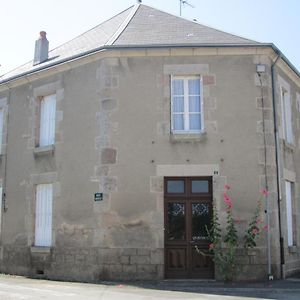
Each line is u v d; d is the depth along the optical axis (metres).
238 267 11.97
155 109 12.75
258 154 12.55
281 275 12.30
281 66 13.99
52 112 14.53
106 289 10.60
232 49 12.82
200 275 12.12
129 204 12.34
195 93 13.03
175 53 12.87
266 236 12.18
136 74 12.93
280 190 12.71
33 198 14.28
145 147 12.58
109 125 12.72
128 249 12.14
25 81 15.21
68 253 12.86
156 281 11.78
